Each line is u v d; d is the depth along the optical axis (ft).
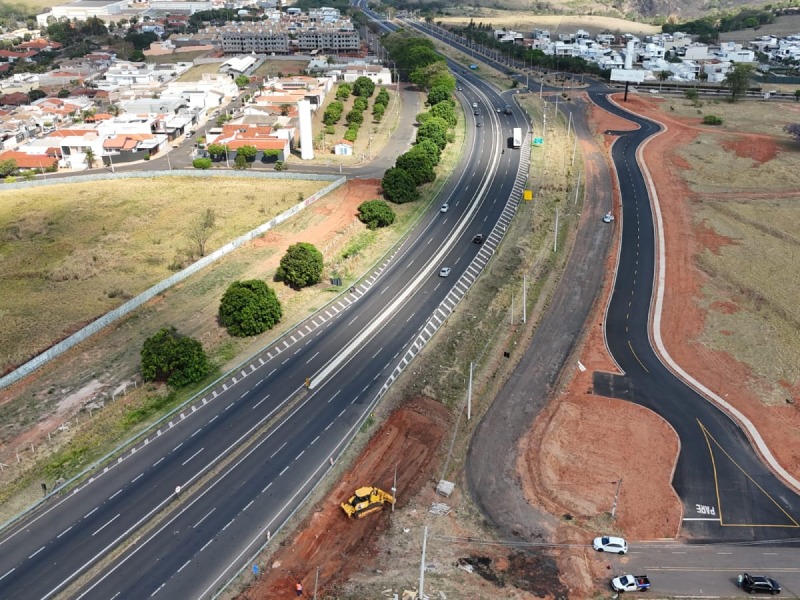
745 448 350.02
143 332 442.91
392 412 371.15
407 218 624.18
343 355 417.90
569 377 403.95
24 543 288.30
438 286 503.20
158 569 277.03
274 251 557.74
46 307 472.44
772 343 435.94
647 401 383.86
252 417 365.81
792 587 274.36
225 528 297.12
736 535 299.79
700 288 501.56
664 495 320.09
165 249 561.02
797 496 321.11
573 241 577.84
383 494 310.24
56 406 371.76
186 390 385.09
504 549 289.74
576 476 330.54
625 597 267.18
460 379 400.06
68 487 318.65
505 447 349.41
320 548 287.48
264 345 427.74
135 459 336.08
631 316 466.70
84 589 267.80
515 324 455.63
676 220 615.16
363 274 520.42
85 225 608.19
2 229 601.62
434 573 275.39
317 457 338.75
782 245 565.53
